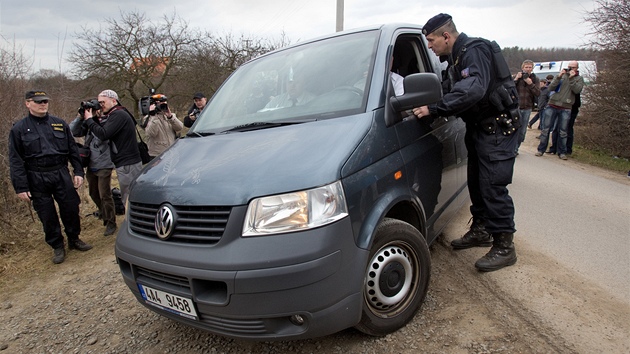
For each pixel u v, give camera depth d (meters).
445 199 3.17
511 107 2.86
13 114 6.82
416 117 2.81
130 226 2.39
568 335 2.30
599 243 3.56
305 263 1.83
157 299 2.18
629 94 8.59
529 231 3.93
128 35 18.77
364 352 2.29
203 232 1.98
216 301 1.92
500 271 3.08
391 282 2.34
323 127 2.32
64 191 4.42
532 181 6.03
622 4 8.54
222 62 20.22
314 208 1.89
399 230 2.33
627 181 6.02
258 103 3.01
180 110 20.38
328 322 1.94
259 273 1.82
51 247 4.74
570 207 4.65
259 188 1.93
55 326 3.05
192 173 2.21
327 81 2.79
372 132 2.30
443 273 3.13
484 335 2.35
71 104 9.63
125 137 4.86
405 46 3.29
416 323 2.51
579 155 8.25
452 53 2.98
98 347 2.71
